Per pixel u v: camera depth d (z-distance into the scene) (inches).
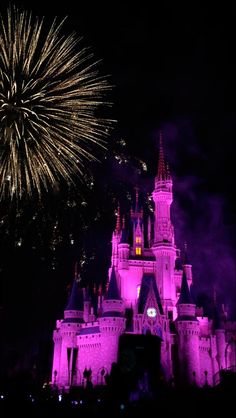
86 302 5049.2
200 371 4426.7
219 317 4884.4
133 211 5531.5
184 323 4429.1
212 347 4630.9
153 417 717.3
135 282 4945.9
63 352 4512.8
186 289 4650.6
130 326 4382.4
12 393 1031.6
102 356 4158.5
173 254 4948.3
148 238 5378.9
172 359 4372.5
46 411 903.1
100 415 784.3
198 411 729.6
